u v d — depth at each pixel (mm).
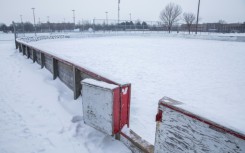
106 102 2934
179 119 1962
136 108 4934
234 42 27438
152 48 19719
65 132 3531
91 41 27656
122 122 3148
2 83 6695
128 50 17797
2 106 4734
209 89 6793
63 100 4871
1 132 3535
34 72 7887
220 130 1614
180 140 1985
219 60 13148
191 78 8281
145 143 2766
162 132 2182
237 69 10367
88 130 3520
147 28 51812
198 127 1791
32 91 5754
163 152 2217
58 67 6332
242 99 5871
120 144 3072
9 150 3027
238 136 1489
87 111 3307
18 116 4188
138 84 7168
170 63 11742
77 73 4617
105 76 3393
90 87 3123
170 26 54188
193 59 13398
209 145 1717
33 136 3416
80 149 3057
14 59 11641
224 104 5457
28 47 11219
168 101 2135
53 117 4105
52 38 28797
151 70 9641
